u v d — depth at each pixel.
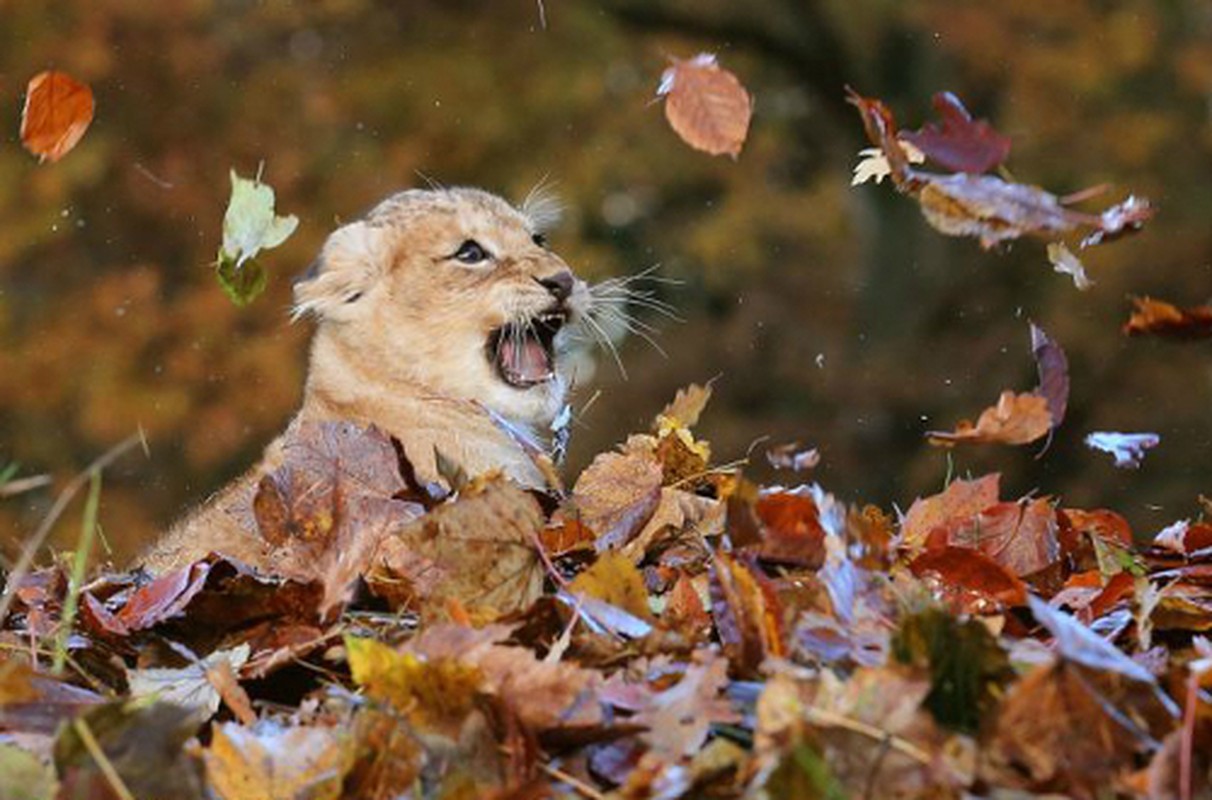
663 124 42.00
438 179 39.03
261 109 36.41
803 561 7.55
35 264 34.47
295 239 33.66
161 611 8.03
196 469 32.09
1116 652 6.36
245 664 7.63
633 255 44.56
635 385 40.06
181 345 32.69
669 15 42.19
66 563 9.47
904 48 43.31
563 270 13.46
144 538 29.55
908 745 6.07
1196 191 40.34
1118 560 8.52
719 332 41.06
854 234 43.88
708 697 6.55
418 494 8.49
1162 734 6.37
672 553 8.76
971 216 7.48
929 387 38.16
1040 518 8.87
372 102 38.44
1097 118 40.75
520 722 6.49
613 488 9.15
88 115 8.54
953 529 8.91
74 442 32.78
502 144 40.19
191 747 6.78
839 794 5.86
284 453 9.09
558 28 41.53
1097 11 40.62
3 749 6.64
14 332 32.88
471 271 13.27
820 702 6.19
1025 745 6.18
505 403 13.32
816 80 43.22
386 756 6.46
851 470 37.66
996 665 6.42
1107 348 37.41
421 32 40.25
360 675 6.65
